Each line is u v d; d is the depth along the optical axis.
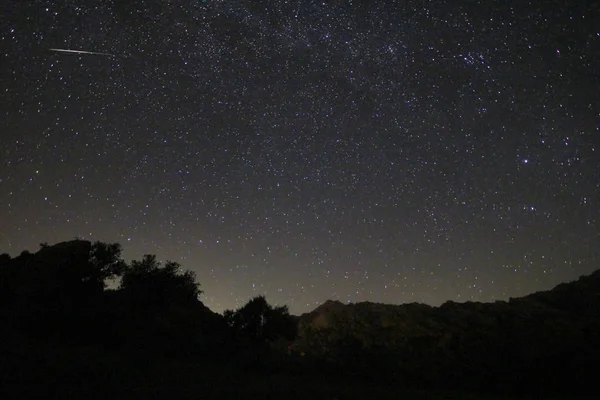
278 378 14.75
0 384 9.20
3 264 18.59
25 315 15.34
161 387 10.62
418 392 14.62
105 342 15.46
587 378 16.39
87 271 17.97
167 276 20.36
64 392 9.15
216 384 12.00
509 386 16.28
